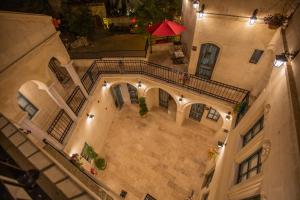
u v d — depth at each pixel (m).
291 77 4.44
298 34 5.23
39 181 1.60
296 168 2.93
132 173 12.61
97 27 15.50
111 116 15.59
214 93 10.70
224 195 6.36
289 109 3.81
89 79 11.93
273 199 3.50
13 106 6.39
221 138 13.05
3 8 9.28
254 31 8.02
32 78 7.01
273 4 6.92
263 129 5.30
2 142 1.80
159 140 14.34
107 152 13.88
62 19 13.08
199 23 9.13
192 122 15.33
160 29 11.30
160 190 11.73
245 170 5.96
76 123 9.69
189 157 13.19
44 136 7.65
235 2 7.66
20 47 6.48
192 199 11.15
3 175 1.41
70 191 1.59
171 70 11.38
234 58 9.43
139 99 14.48
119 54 13.09
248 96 9.32
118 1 15.59
